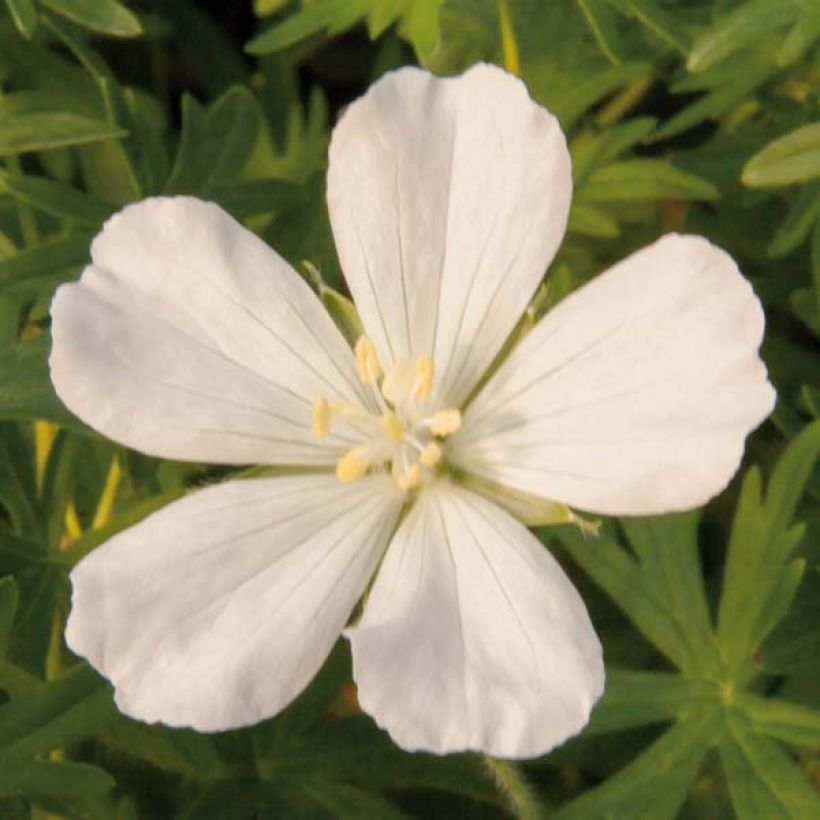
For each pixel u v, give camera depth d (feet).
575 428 0.52
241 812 0.58
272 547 0.52
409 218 0.53
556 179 0.53
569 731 0.50
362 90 0.74
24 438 0.60
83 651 0.50
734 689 0.58
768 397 0.50
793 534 0.58
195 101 0.62
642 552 0.58
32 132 0.61
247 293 0.53
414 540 0.53
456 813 0.61
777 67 0.64
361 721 0.59
